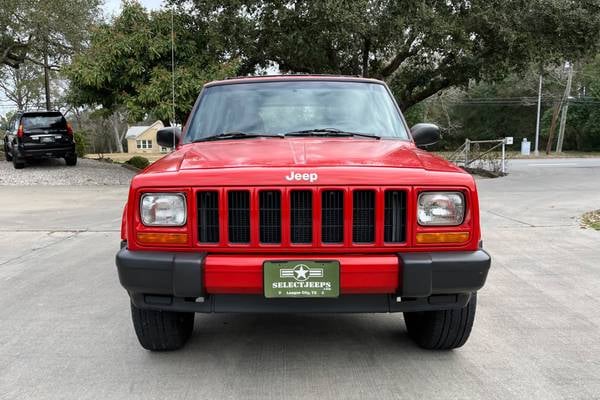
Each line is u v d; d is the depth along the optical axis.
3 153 25.48
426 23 16.02
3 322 4.52
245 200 3.16
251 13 17.14
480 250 3.26
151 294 3.25
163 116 15.35
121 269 3.20
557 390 3.28
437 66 21.06
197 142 4.20
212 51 17.20
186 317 3.95
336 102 4.50
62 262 6.61
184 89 15.30
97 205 11.40
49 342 4.07
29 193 13.32
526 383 3.37
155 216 3.19
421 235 3.18
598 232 8.22
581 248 7.21
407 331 4.26
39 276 5.98
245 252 3.16
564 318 4.57
